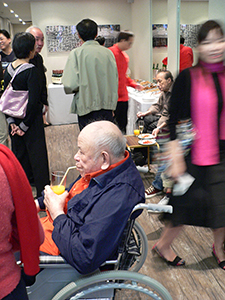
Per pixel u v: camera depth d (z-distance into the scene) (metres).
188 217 1.83
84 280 1.26
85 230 1.26
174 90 1.69
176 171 1.77
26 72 2.75
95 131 1.41
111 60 3.31
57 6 7.16
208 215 1.78
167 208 1.32
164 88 3.43
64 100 6.38
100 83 3.30
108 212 1.28
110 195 1.33
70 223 1.32
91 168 1.43
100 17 7.40
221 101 1.62
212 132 1.67
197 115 1.65
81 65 3.19
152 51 6.16
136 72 7.52
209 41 1.54
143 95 4.74
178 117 1.69
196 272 2.11
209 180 1.73
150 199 3.12
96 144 1.39
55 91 6.31
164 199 2.96
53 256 1.31
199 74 1.63
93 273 1.29
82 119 3.42
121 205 1.29
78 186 1.61
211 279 2.05
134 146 3.21
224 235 2.12
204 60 1.60
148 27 6.25
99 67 3.24
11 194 0.92
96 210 1.30
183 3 4.54
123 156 1.47
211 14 3.71
